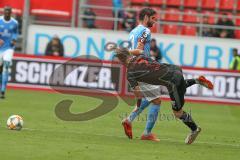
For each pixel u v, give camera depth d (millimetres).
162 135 38062
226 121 47688
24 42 67312
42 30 67438
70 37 67000
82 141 33125
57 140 33000
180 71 33656
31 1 69938
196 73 59750
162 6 72438
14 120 35844
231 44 65812
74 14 69438
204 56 66188
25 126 38062
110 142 33281
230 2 71938
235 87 59500
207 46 66000
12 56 56875
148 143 33688
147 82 34094
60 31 67250
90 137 34906
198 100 59688
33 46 67625
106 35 66562
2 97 53375
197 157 29969
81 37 66875
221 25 68312
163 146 32875
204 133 40250
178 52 66188
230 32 68250
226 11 71938
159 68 33812
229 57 66000
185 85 33812
